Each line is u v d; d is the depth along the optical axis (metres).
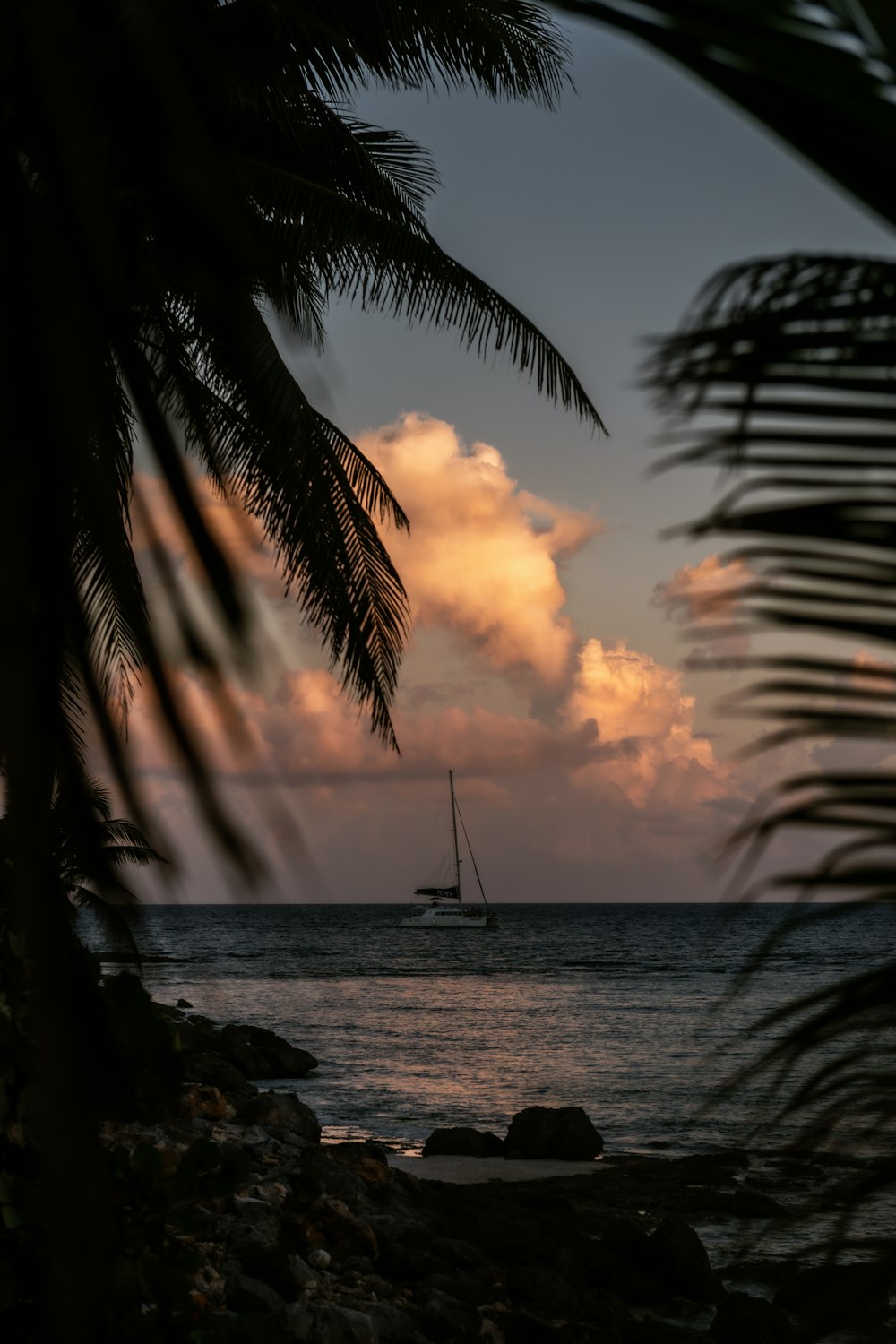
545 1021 46.41
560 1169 17.27
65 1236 0.83
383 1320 7.62
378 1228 9.84
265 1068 30.89
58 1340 0.81
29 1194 2.95
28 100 1.06
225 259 1.22
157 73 1.05
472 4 7.61
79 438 0.98
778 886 1.07
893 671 1.11
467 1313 8.30
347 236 8.55
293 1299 7.48
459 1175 16.94
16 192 1.05
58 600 0.94
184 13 1.06
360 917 187.00
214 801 0.89
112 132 1.19
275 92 6.63
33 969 0.85
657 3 1.01
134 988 3.38
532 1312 9.45
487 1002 55.34
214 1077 20.84
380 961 86.38
